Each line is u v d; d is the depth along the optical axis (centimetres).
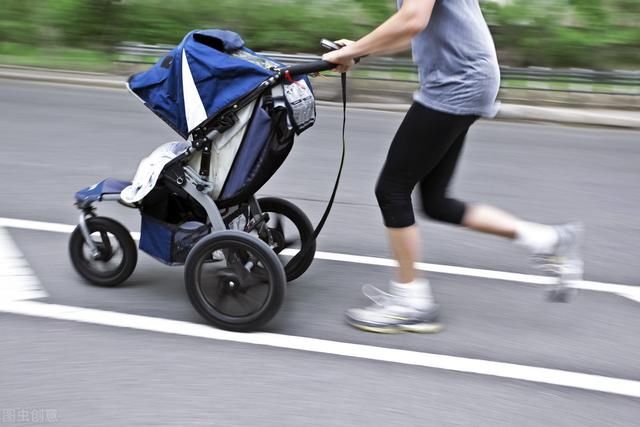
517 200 683
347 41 385
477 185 727
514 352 383
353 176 732
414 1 349
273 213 455
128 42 1374
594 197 700
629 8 1298
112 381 339
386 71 1153
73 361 355
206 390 334
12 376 341
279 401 328
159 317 406
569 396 341
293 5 1398
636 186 744
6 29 1445
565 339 401
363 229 576
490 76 368
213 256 395
